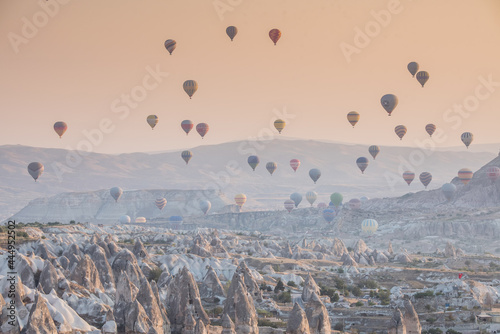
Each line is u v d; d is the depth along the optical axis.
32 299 161.75
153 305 177.62
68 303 183.88
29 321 149.25
